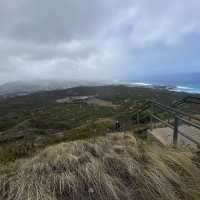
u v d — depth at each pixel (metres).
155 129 5.70
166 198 2.18
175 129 3.86
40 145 4.70
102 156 2.64
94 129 5.81
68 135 5.79
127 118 6.48
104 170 2.40
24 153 4.02
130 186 2.29
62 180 2.23
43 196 2.03
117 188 2.21
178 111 3.71
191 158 2.97
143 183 2.29
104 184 2.21
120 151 2.82
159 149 3.12
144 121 6.37
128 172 2.41
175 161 2.74
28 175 2.33
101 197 2.15
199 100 4.83
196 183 2.45
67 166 2.45
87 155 2.65
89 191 2.18
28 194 2.04
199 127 2.83
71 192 2.17
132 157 2.64
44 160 2.63
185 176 2.56
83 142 3.01
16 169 2.56
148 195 2.20
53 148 2.91
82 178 2.29
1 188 2.17
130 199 2.16
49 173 2.38
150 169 2.45
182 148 3.37
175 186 2.36
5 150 4.37
